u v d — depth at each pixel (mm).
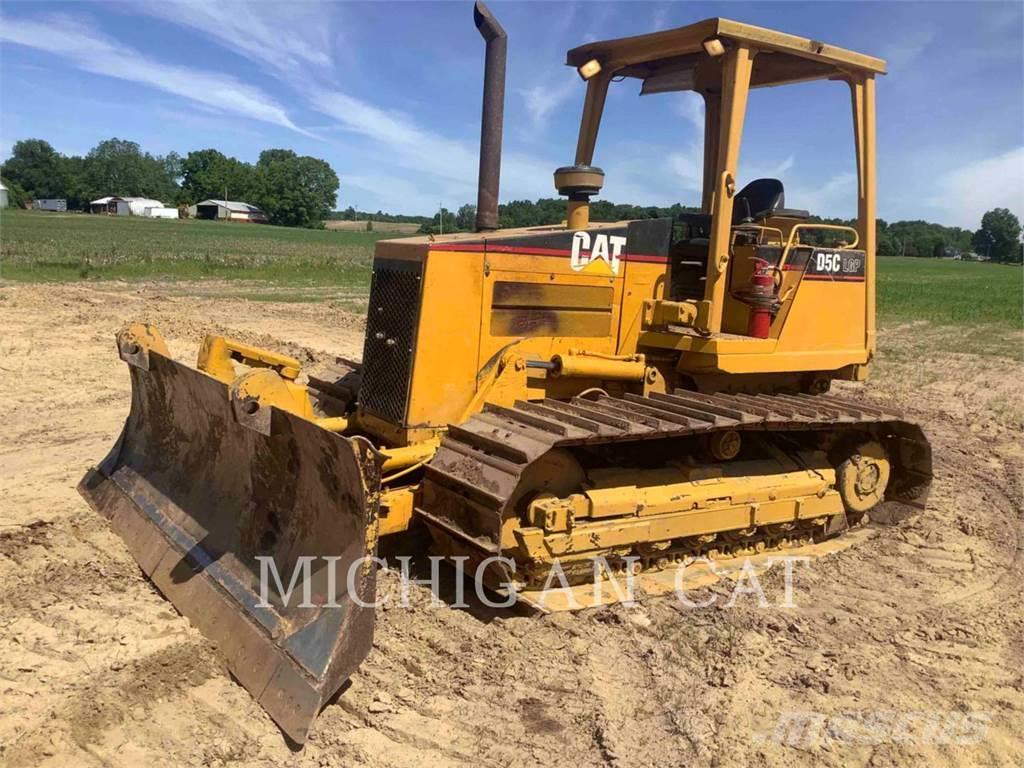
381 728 3834
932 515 7199
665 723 4000
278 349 12555
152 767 3457
